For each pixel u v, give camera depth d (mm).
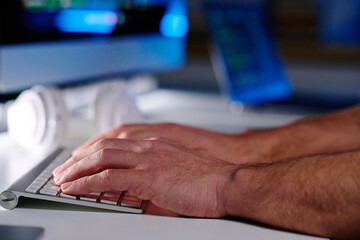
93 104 905
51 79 1119
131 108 953
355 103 1771
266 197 513
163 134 753
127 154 570
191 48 3020
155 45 1628
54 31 1116
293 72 3049
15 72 1002
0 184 656
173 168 562
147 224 513
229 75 1549
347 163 497
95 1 1272
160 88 1904
